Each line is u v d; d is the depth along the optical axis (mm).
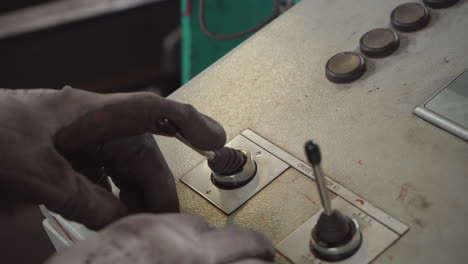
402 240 501
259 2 879
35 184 464
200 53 923
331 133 573
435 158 537
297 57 638
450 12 625
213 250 450
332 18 661
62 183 472
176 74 1469
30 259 968
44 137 477
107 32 1404
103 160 551
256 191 555
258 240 476
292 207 538
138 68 1487
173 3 1418
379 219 514
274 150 575
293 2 817
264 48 657
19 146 465
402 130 559
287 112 599
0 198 489
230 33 919
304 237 519
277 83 623
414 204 517
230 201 555
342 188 538
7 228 1011
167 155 602
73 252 435
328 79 609
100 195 496
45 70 1406
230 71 646
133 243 436
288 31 665
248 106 613
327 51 634
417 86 582
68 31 1365
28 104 485
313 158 457
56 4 1382
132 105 504
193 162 590
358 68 598
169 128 517
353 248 500
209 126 533
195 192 570
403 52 609
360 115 577
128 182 554
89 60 1432
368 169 543
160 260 431
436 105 562
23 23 1335
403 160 542
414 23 617
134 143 544
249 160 565
